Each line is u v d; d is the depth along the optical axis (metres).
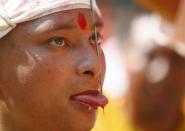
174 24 5.61
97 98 3.22
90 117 3.23
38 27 3.21
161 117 5.58
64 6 3.22
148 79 5.57
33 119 3.28
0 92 3.34
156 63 5.59
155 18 5.87
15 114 3.32
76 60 3.22
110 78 6.52
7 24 3.24
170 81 5.54
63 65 3.20
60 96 3.21
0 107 3.36
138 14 6.95
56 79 3.20
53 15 3.21
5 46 3.28
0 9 3.26
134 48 5.83
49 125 3.26
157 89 5.55
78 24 3.24
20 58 3.24
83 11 3.27
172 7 5.66
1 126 3.38
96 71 3.24
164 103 5.56
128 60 5.81
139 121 5.63
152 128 5.64
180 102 5.57
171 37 5.50
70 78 3.21
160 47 5.59
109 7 7.35
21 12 3.22
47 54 3.21
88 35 3.28
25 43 3.24
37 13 3.21
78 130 3.23
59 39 3.22
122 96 6.00
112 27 7.23
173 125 5.62
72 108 3.21
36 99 3.23
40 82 3.21
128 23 7.24
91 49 3.27
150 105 5.57
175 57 5.52
